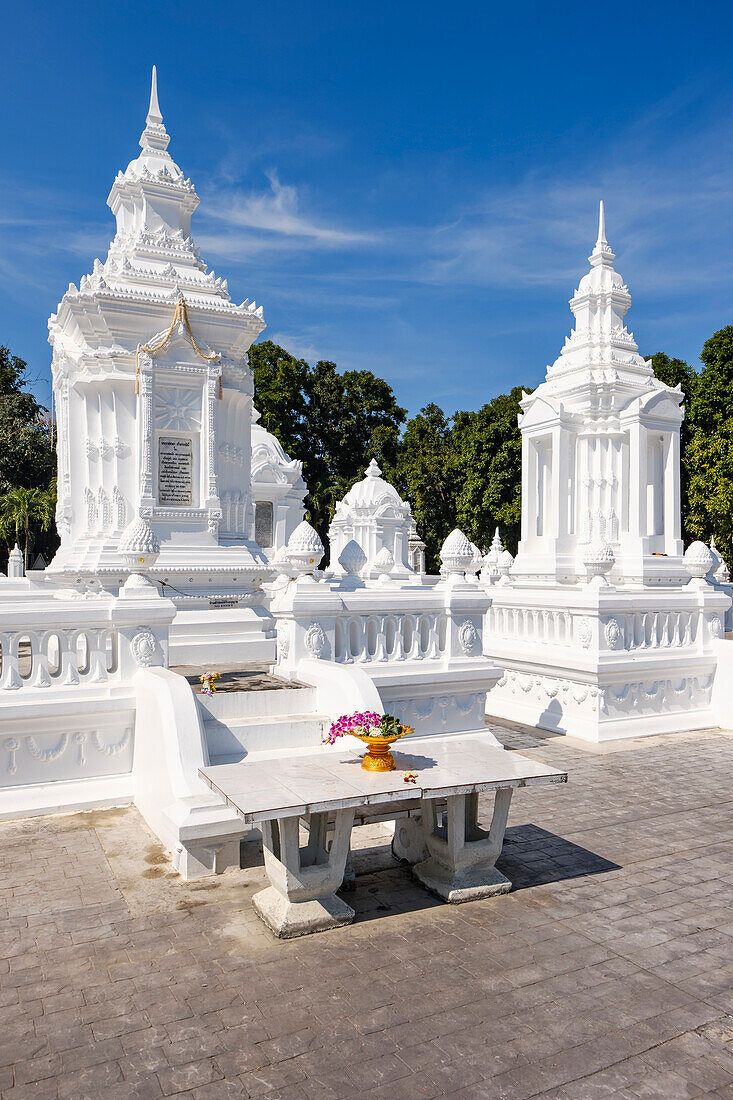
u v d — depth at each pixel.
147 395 13.19
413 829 6.76
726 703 13.10
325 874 5.60
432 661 10.23
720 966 5.05
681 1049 4.17
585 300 19.97
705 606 13.37
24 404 49.16
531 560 19.59
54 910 5.76
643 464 18.56
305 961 5.06
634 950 5.26
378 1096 3.77
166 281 13.98
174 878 6.35
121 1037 4.23
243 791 5.46
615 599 12.27
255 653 12.55
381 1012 4.48
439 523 51.72
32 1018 4.40
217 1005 4.54
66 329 15.32
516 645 13.85
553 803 8.70
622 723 12.27
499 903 6.02
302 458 53.03
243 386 14.49
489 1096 3.79
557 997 4.65
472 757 6.53
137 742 8.22
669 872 6.67
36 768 8.02
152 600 8.58
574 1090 3.84
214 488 13.70
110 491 13.39
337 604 9.38
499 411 45.44
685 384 36.69
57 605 8.48
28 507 42.62
